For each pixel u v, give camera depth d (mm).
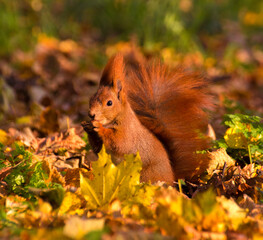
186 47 21578
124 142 7441
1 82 14250
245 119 8367
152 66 8992
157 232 4809
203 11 24344
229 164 8109
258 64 22172
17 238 4484
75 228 4496
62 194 5652
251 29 26531
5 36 21125
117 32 23734
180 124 8453
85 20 24734
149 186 5887
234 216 5312
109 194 5871
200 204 5047
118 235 4266
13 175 6750
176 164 8219
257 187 6633
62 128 10836
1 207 5598
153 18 22453
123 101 7402
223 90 16328
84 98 15430
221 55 22047
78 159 8289
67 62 18625
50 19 23641
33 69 17109
